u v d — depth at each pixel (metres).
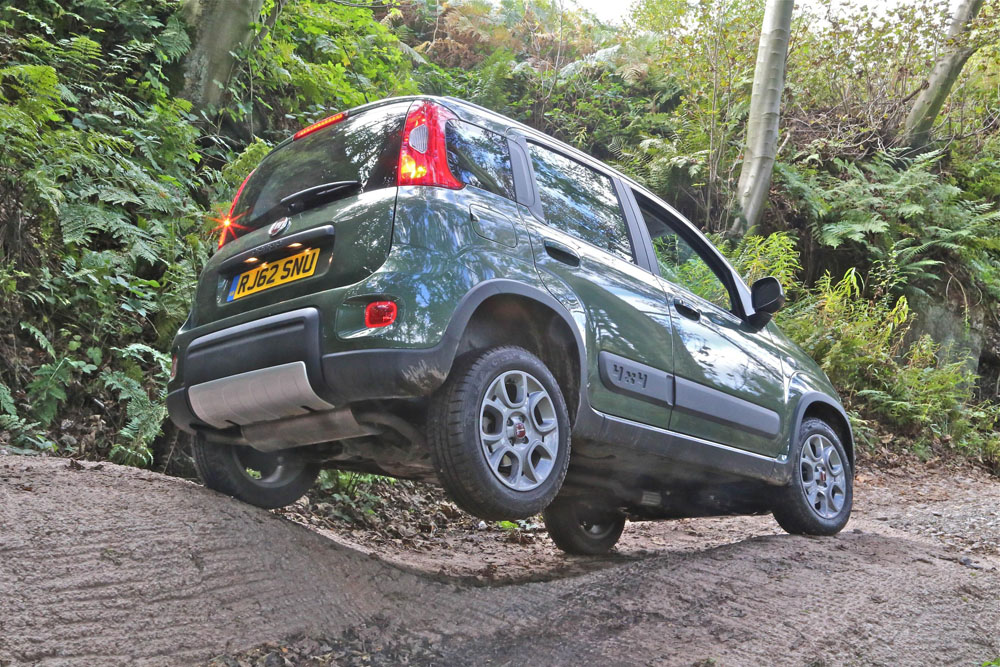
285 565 2.99
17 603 2.38
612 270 3.69
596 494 4.22
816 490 4.71
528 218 3.35
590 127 13.09
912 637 3.09
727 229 10.95
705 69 11.71
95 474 3.28
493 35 13.95
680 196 11.64
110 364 5.11
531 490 2.97
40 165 5.23
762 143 10.96
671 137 12.44
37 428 4.46
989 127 14.31
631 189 4.22
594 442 3.39
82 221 5.36
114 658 2.32
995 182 13.83
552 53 14.21
